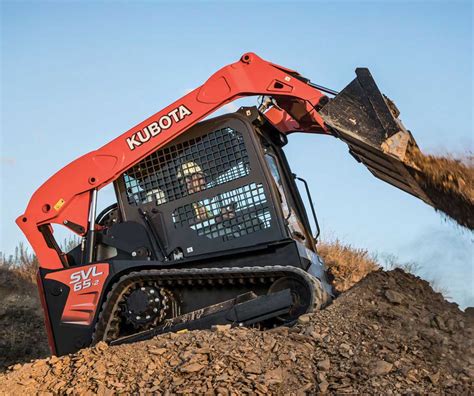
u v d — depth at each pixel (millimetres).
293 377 6855
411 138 9062
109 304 9352
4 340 12359
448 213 9062
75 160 10000
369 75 9188
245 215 9336
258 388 6594
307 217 10578
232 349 7211
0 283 14250
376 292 8289
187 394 6695
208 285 9398
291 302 8523
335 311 7961
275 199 9273
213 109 9789
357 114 9141
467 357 7191
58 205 9938
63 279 9680
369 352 7203
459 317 7965
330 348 7281
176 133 9750
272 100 10391
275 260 9156
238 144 9531
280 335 7492
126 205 9828
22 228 9984
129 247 9656
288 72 9961
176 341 7574
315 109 9812
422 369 6926
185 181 9664
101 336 9336
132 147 9836
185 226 9539
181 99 9836
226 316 8773
